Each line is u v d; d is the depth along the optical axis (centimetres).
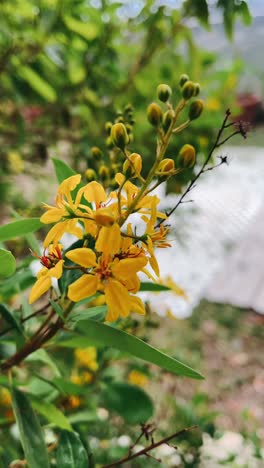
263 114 144
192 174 31
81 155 33
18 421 15
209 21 27
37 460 15
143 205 14
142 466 29
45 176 39
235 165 139
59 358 29
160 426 33
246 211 109
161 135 14
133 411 22
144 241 14
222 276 80
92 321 14
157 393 39
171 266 87
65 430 16
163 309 63
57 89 34
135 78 33
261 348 65
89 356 28
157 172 14
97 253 14
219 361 62
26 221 14
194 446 30
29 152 37
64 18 29
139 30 31
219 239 96
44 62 32
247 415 41
